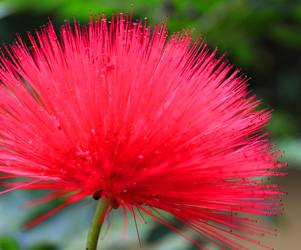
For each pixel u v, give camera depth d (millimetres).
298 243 364
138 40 140
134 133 133
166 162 130
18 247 180
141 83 135
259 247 354
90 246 133
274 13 234
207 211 134
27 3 232
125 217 127
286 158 228
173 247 188
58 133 133
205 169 133
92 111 134
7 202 200
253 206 133
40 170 134
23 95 137
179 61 140
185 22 235
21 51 140
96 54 138
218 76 143
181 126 136
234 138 140
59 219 196
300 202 406
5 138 137
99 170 132
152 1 233
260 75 450
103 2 229
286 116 281
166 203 134
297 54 452
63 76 137
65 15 243
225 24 239
